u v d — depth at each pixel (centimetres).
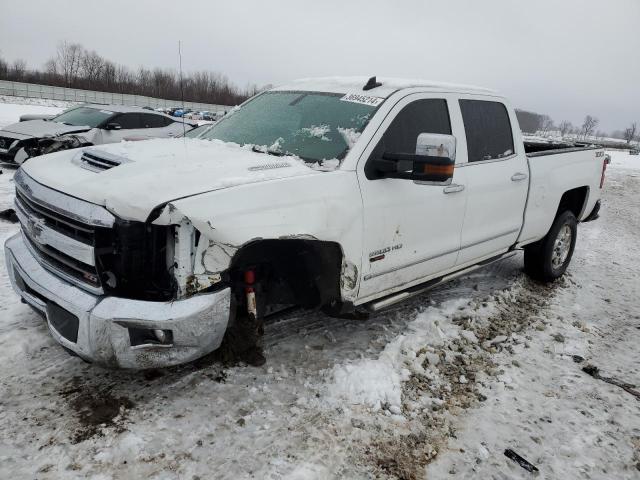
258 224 276
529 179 490
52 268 294
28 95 5334
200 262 269
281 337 386
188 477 247
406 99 376
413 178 311
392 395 323
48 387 304
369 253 341
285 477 252
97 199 263
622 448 304
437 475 268
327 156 340
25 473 240
